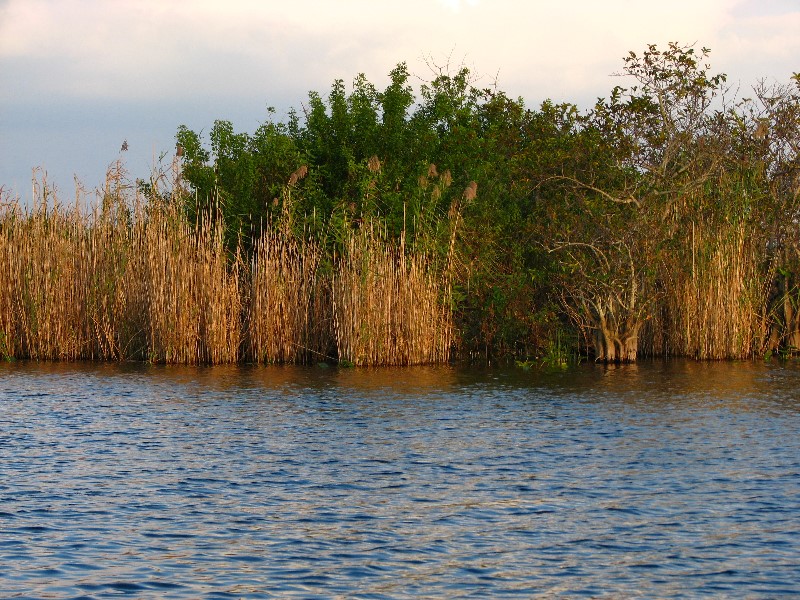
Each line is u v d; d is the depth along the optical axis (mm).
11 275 33406
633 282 32656
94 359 33031
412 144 38375
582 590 11047
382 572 11609
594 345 34125
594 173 33438
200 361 31953
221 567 11734
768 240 35938
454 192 36062
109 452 18062
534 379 28750
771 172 35531
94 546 12484
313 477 16219
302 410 22906
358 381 27984
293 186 35562
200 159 39812
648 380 28516
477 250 34594
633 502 14594
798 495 14930
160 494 15031
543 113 35594
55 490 15203
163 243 31844
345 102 39062
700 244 34250
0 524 13359
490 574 11555
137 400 24250
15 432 19906
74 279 33156
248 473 16469
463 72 41812
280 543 12672
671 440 19219
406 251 33000
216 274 31828
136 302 32781
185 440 19203
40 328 32906
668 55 32875
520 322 33625
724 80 33406
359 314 31172
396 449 18422
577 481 15891
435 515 13961
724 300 33969
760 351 34906
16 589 10930
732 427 20625
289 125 40562
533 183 34406
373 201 33906
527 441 19172
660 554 12266
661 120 33469
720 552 12320
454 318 34188
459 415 22281
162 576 11406
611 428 20562
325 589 11039
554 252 34406
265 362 32219
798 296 34969
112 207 33500
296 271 32531
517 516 13898
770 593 10953
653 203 33312
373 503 14594
